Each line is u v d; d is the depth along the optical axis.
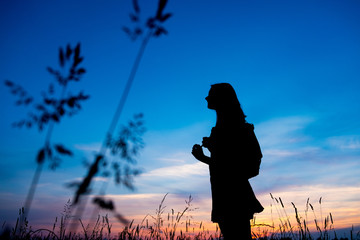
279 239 3.18
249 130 2.64
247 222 2.48
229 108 2.71
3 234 0.84
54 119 0.91
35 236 1.85
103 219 2.26
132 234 2.69
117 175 0.80
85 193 0.72
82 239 1.62
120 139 0.89
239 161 2.54
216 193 2.59
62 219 1.63
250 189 2.58
